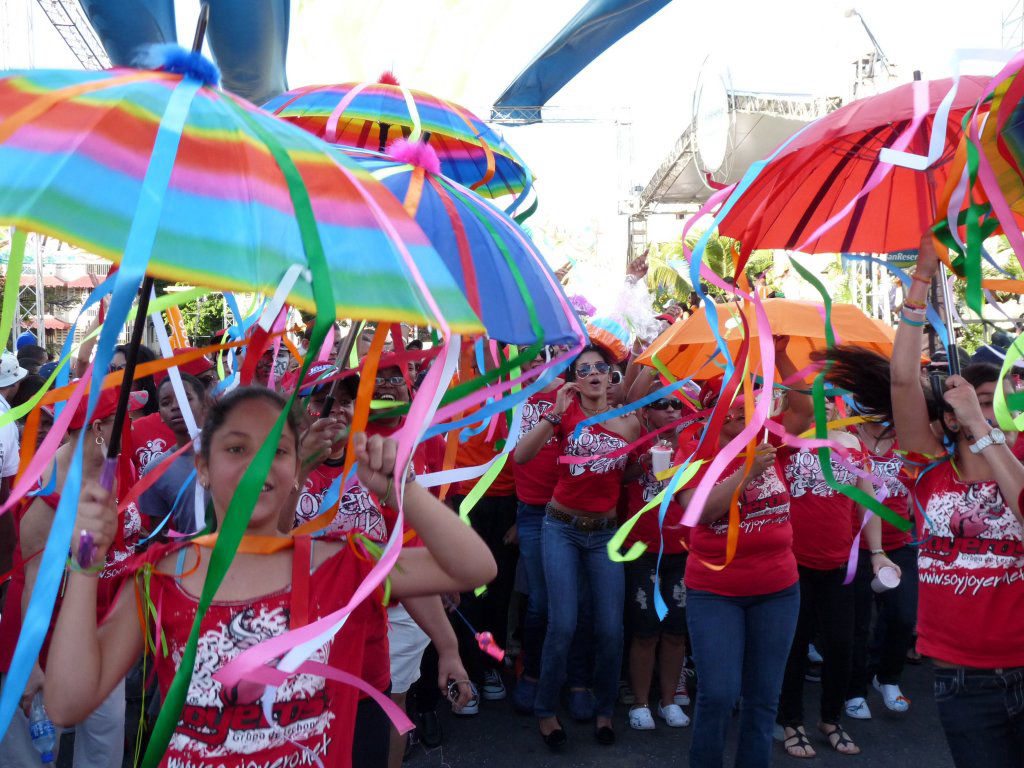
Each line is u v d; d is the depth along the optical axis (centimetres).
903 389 269
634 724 452
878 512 278
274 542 173
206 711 160
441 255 201
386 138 323
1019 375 320
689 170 1759
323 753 168
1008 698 262
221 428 170
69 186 119
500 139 299
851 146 284
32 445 196
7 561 297
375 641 261
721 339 255
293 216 135
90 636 155
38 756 305
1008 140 220
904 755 421
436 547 172
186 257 120
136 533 303
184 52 148
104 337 112
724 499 326
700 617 339
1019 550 261
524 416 490
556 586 427
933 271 264
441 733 435
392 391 300
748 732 336
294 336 375
